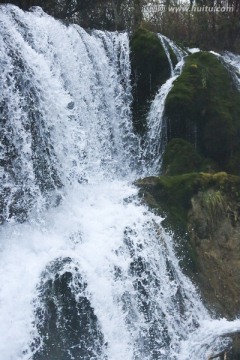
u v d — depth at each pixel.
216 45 14.37
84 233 6.08
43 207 6.43
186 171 7.90
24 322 5.10
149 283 5.94
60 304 5.28
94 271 5.62
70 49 8.16
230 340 5.67
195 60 9.16
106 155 8.48
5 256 5.62
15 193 6.19
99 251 5.82
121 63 9.27
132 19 13.38
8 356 4.90
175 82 8.63
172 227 6.46
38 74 6.86
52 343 5.10
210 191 6.87
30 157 6.46
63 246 5.86
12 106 6.41
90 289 5.47
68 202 6.64
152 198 6.74
